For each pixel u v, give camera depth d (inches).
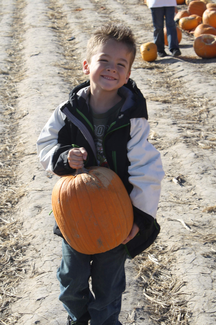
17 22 478.3
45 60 344.8
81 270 86.9
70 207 77.9
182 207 152.1
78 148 80.0
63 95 271.6
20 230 143.1
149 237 88.5
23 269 123.9
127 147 82.7
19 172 184.5
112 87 81.6
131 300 109.7
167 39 368.5
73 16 490.0
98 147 86.9
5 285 118.2
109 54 80.9
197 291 110.9
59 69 326.0
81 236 78.7
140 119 83.0
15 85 298.0
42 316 104.7
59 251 129.9
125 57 81.9
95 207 77.0
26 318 105.0
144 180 81.7
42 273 120.9
